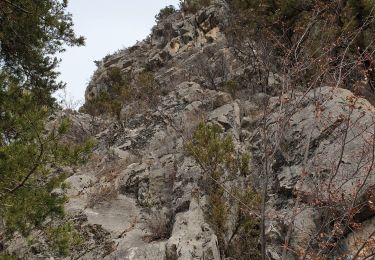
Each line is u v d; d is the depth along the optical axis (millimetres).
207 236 7617
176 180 9672
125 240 8609
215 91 15016
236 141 10328
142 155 12297
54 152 6137
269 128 7242
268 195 7914
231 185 7711
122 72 28234
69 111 16594
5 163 5855
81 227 9023
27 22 11211
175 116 13781
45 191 6461
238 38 16062
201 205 8172
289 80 5449
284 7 13797
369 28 11320
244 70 15297
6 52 11734
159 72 24016
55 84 12023
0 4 10844
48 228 6613
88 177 11141
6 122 6094
